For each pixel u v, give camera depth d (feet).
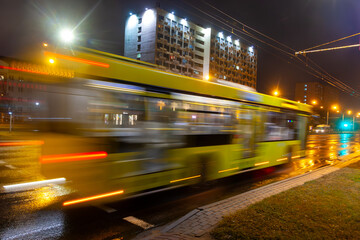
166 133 18.26
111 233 14.53
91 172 14.57
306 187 22.90
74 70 14.05
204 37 261.44
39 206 18.08
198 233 13.33
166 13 221.05
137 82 16.44
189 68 245.24
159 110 17.74
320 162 44.45
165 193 22.80
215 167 22.47
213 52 264.93
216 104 22.36
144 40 219.00
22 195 20.21
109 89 15.19
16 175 26.58
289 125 34.65
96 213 17.34
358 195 20.57
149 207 19.03
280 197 19.52
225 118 23.45
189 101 19.81
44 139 13.42
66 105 13.92
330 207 17.37
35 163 33.47
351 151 63.77
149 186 17.28
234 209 17.07
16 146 51.24
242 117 25.64
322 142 93.61
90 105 14.58
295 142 36.01
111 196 15.38
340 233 13.35
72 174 13.96
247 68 313.53
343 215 15.92
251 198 19.67
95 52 15.93
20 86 13.19
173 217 17.22
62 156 13.73
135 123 16.44
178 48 233.14
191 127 20.15
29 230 14.44
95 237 14.01
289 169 37.06
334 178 27.22
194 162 20.53
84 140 14.39
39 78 13.37
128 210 18.19
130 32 228.84
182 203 20.29
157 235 13.35
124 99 15.84
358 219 15.31
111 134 15.37
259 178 30.66
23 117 13.30
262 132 28.84
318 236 12.92
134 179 16.43
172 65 228.22
